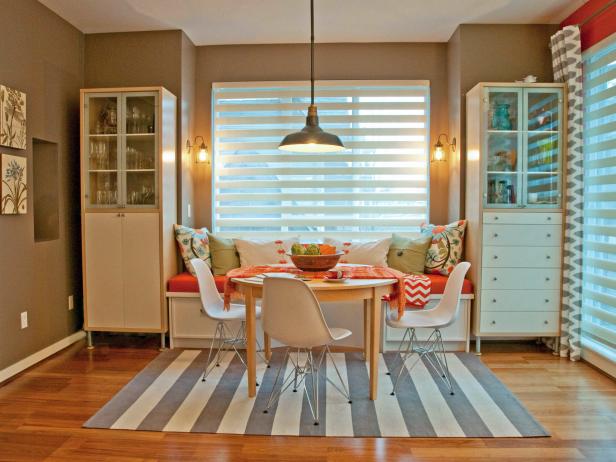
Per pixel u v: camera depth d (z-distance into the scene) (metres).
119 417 2.40
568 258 3.39
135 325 3.55
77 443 2.15
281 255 3.88
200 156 4.11
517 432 2.25
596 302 3.27
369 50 4.12
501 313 3.47
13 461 2.00
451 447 2.12
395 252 3.80
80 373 3.05
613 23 3.02
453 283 2.85
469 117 3.66
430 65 4.12
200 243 3.77
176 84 3.84
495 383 2.88
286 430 2.26
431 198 4.16
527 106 3.46
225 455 2.05
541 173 3.48
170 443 2.15
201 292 2.87
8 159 2.90
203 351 3.52
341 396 2.66
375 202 4.19
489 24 3.73
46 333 3.36
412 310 3.14
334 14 3.54
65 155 3.61
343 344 3.59
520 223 3.44
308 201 4.21
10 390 2.77
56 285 3.49
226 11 3.48
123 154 3.53
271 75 4.17
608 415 2.44
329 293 2.46
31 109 3.17
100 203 3.58
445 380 2.92
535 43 3.74
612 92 3.05
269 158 4.19
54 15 3.47
